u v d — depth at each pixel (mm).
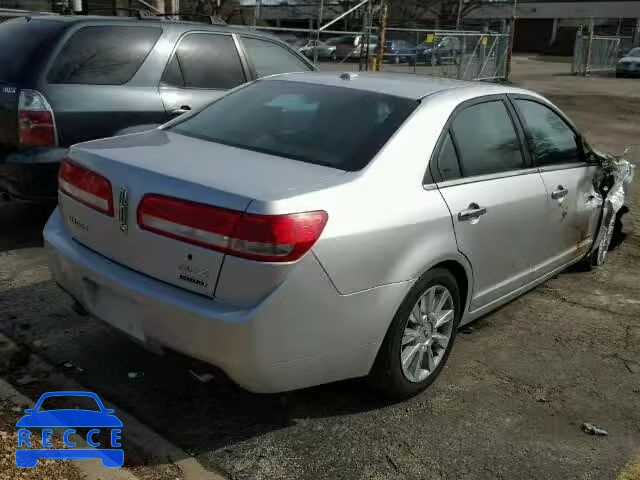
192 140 3613
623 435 3379
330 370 3008
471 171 3734
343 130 3482
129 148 3348
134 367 3646
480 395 3658
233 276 2699
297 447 3078
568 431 3381
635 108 19641
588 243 5281
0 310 4211
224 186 2801
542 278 4676
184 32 6020
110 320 3111
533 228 4246
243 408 3355
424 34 22703
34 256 5180
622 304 5121
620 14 52625
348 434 3203
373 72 4441
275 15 20891
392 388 3361
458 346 4246
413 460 3045
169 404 3344
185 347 2816
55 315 4191
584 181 4902
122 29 5629
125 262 3029
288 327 2758
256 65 6633
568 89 24391
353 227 2910
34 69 5125
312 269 2766
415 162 3363
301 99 3859
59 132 5145
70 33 5332
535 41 57312
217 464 2922
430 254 3277
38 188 5141
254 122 3732
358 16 20875
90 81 5359
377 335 3113
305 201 2791
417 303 3340
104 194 3066
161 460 2910
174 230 2818
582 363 4133
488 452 3150
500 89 4250
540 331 4555
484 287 3920
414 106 3615
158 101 5688
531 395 3705
